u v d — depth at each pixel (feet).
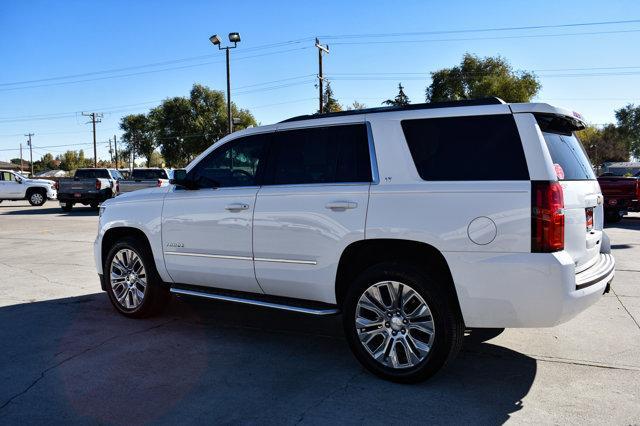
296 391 12.25
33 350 15.21
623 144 247.91
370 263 13.64
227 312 19.30
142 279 18.13
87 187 72.33
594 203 13.35
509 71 178.50
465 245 11.68
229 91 99.14
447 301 11.99
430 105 13.08
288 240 14.21
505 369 13.47
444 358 12.01
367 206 12.91
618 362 13.91
